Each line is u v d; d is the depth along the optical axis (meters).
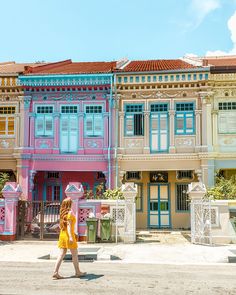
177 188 21.34
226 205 15.33
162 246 14.70
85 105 20.75
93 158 20.36
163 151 20.20
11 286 8.48
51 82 20.62
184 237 17.41
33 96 20.97
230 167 19.73
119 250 13.77
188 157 19.92
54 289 8.22
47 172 22.23
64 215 9.45
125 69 20.98
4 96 21.08
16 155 20.50
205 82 19.94
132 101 20.52
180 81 20.09
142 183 21.53
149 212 21.33
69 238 9.33
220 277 9.65
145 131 20.31
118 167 20.25
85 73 20.36
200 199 15.55
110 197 17.31
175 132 20.20
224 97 20.02
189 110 20.25
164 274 9.97
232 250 13.49
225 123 19.97
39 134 20.75
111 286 8.53
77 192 15.94
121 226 15.72
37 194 22.09
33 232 16.38
